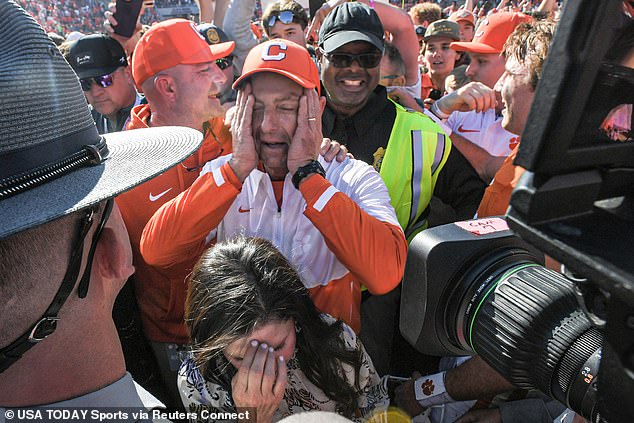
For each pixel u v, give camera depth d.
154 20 12.34
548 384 0.78
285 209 1.62
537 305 0.79
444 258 0.92
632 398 0.46
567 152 0.40
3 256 0.58
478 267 0.92
